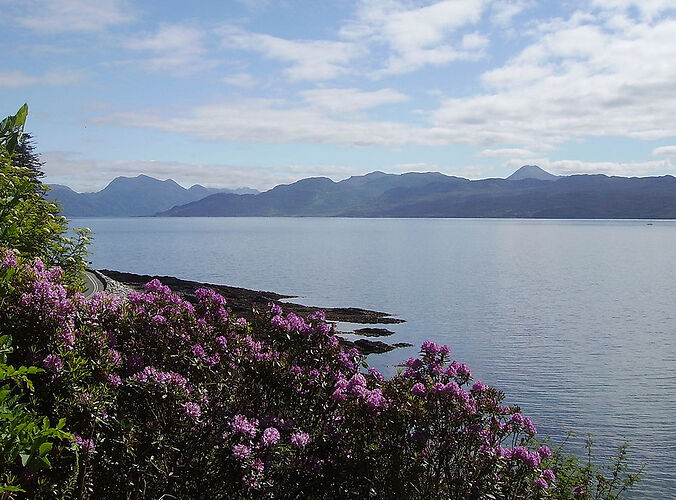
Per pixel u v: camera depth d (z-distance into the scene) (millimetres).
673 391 24891
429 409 5469
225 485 4551
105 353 4555
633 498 14453
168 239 168250
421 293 58062
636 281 71125
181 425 4543
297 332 6105
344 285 64000
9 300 4328
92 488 3941
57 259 7781
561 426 20297
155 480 4293
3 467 3295
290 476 4895
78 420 4027
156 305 5574
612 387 25516
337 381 5645
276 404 5621
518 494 5648
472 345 34500
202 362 5238
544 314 46406
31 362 4105
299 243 150125
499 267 88562
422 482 5316
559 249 131375
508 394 24375
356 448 5223
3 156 6305
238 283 64812
